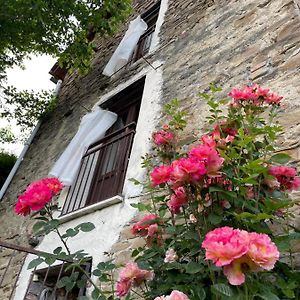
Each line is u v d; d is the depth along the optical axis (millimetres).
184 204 1497
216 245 916
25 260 3639
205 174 1306
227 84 2771
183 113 2322
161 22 4969
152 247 1652
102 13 5852
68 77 7461
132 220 2674
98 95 5355
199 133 2641
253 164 1337
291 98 2133
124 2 5887
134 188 2896
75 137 4250
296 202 1456
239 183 1330
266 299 976
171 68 3803
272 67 2457
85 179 3859
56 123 6203
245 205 1299
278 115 2115
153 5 5922
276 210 1393
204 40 3582
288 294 1114
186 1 4754
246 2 3365
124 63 5098
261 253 906
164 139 2020
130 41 5074
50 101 6828
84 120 4508
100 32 5988
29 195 1523
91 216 3127
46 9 5227
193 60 3512
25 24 5340
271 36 2688
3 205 5309
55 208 1584
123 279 1513
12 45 5965
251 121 1654
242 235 945
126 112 4719
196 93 3070
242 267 933
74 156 4059
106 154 3803
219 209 1320
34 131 6613
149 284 1528
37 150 6016
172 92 3428
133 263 1583
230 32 3270
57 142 5500
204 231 1336
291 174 1417
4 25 5301
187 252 1459
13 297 3297
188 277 1323
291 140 1945
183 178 1293
